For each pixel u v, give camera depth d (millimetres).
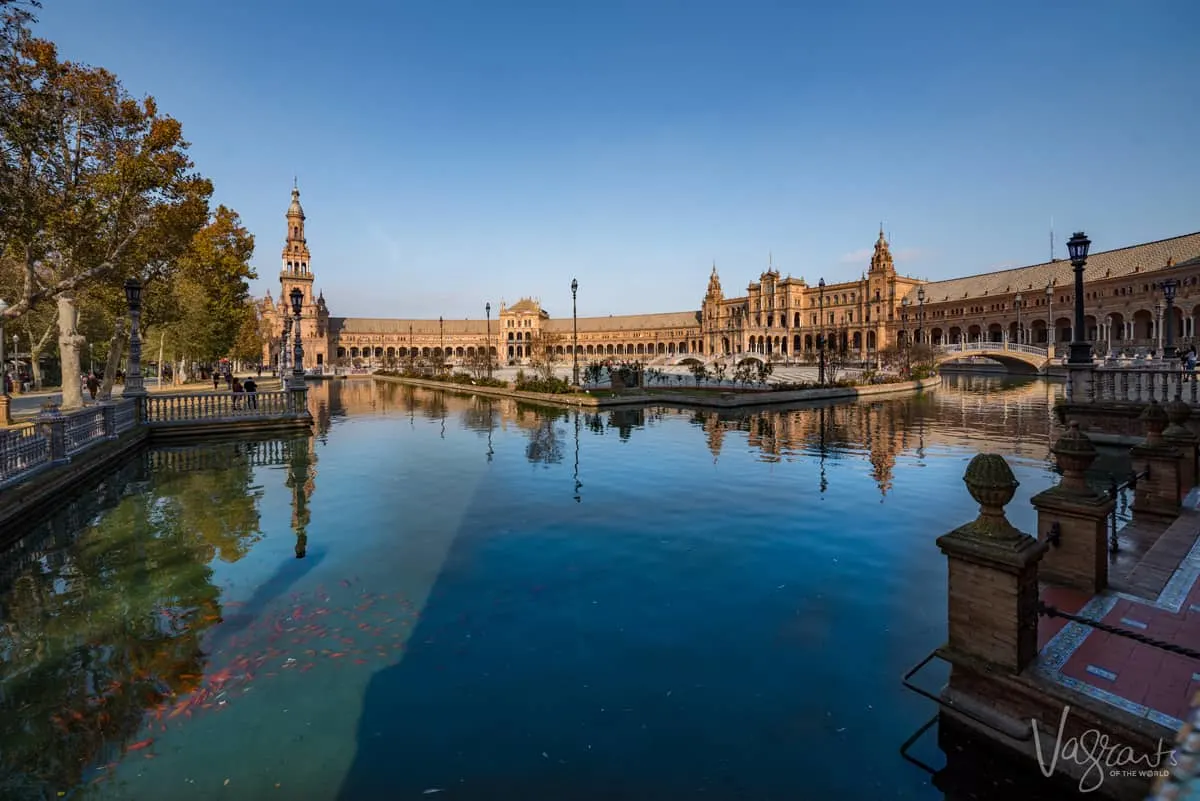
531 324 161250
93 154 20703
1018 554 4598
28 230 15953
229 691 5695
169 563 9125
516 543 9820
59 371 66312
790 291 134625
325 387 61562
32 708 5469
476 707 5402
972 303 104188
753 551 9336
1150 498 9367
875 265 119312
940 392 46438
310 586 8133
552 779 4488
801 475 14984
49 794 4414
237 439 23000
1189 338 68875
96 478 15391
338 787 4438
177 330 45406
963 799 4203
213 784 4500
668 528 10562
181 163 23750
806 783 4406
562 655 6266
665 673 5906
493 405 37594
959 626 4984
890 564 8750
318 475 15648
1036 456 17500
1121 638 5402
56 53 17594
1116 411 18875
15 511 11086
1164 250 78688
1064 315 89500
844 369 75500
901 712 5227
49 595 8008
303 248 118688
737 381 53594
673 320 164375
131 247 24656
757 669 5949
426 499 12836
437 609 7383
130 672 6047
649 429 24484
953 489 13383
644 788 4383
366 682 5812
